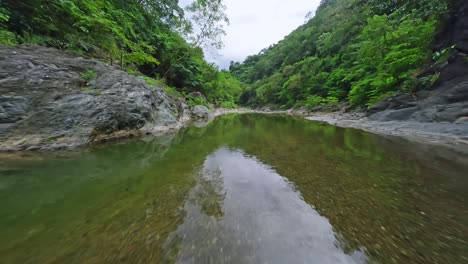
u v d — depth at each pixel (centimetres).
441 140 579
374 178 287
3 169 296
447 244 145
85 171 299
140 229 158
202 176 289
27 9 623
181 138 618
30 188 235
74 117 463
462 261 128
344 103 1909
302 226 166
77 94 497
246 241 144
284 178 286
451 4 900
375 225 170
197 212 186
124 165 334
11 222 164
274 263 123
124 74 672
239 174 300
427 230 163
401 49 1170
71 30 745
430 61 953
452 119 652
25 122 398
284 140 598
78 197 214
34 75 455
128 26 1048
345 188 251
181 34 1612
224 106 3180
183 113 1134
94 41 832
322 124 1107
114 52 922
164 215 180
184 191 235
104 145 481
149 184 255
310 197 225
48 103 441
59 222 166
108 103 541
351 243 146
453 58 809
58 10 678
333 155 420
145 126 665
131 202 205
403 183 268
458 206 205
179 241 143
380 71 1284
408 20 1202
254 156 409
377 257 131
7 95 393
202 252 132
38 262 124
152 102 747
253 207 198
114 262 124
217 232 155
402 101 929
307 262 125
